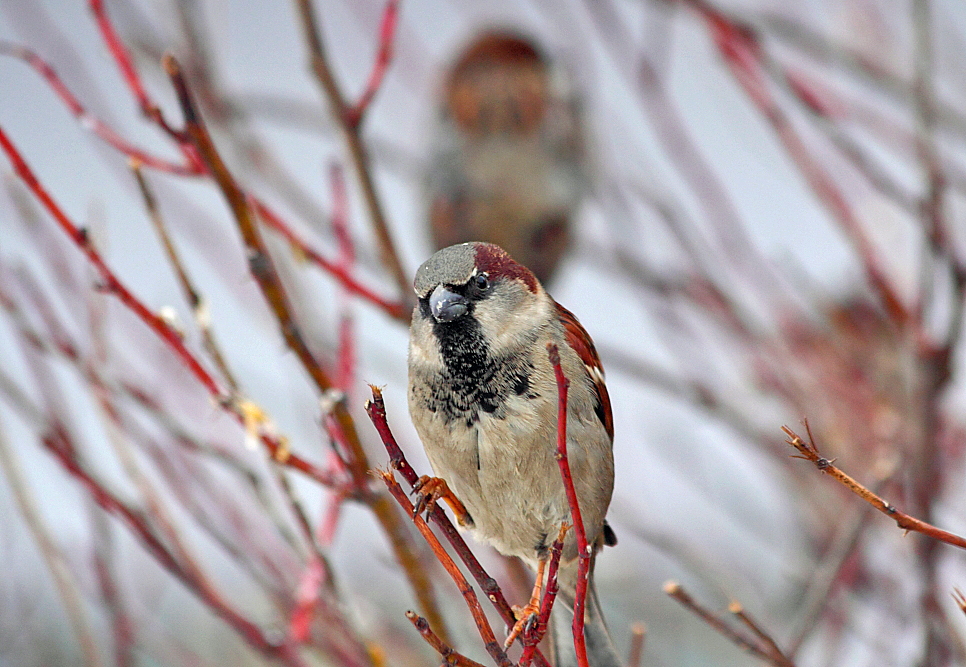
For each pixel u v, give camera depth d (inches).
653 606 331.6
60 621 289.4
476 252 235.8
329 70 264.2
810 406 293.4
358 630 212.7
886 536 261.7
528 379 224.7
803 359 298.8
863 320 304.5
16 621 278.1
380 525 209.9
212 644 296.4
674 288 303.1
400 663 261.0
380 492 209.3
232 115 290.8
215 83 287.1
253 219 204.7
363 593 312.2
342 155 267.6
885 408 285.3
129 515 218.8
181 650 269.1
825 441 289.0
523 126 512.4
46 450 220.1
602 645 235.3
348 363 251.1
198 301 213.8
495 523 233.0
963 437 276.4
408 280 266.2
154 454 239.9
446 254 236.5
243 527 252.1
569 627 237.9
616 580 340.5
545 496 226.4
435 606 209.3
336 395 206.8
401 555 210.2
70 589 237.9
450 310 225.5
